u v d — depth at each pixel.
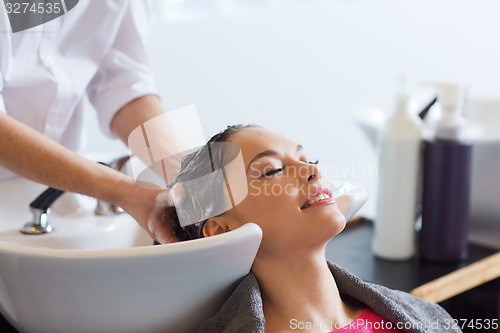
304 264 0.84
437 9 2.71
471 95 1.64
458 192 1.18
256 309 0.75
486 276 1.16
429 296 1.07
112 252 0.68
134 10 1.16
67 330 0.76
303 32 2.37
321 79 2.45
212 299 0.77
